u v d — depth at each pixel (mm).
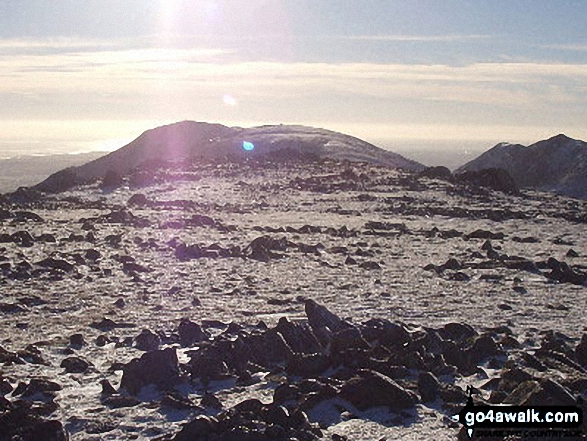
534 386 9188
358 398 9383
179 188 35656
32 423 8633
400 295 15867
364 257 20672
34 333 12703
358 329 11578
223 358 10891
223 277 17531
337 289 16453
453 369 10766
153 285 16531
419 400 9602
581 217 29453
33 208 29781
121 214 26703
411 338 11656
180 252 20359
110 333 12719
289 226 26031
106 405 9531
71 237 22047
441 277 18094
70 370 10820
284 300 15070
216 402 9492
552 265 19016
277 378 10352
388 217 29078
